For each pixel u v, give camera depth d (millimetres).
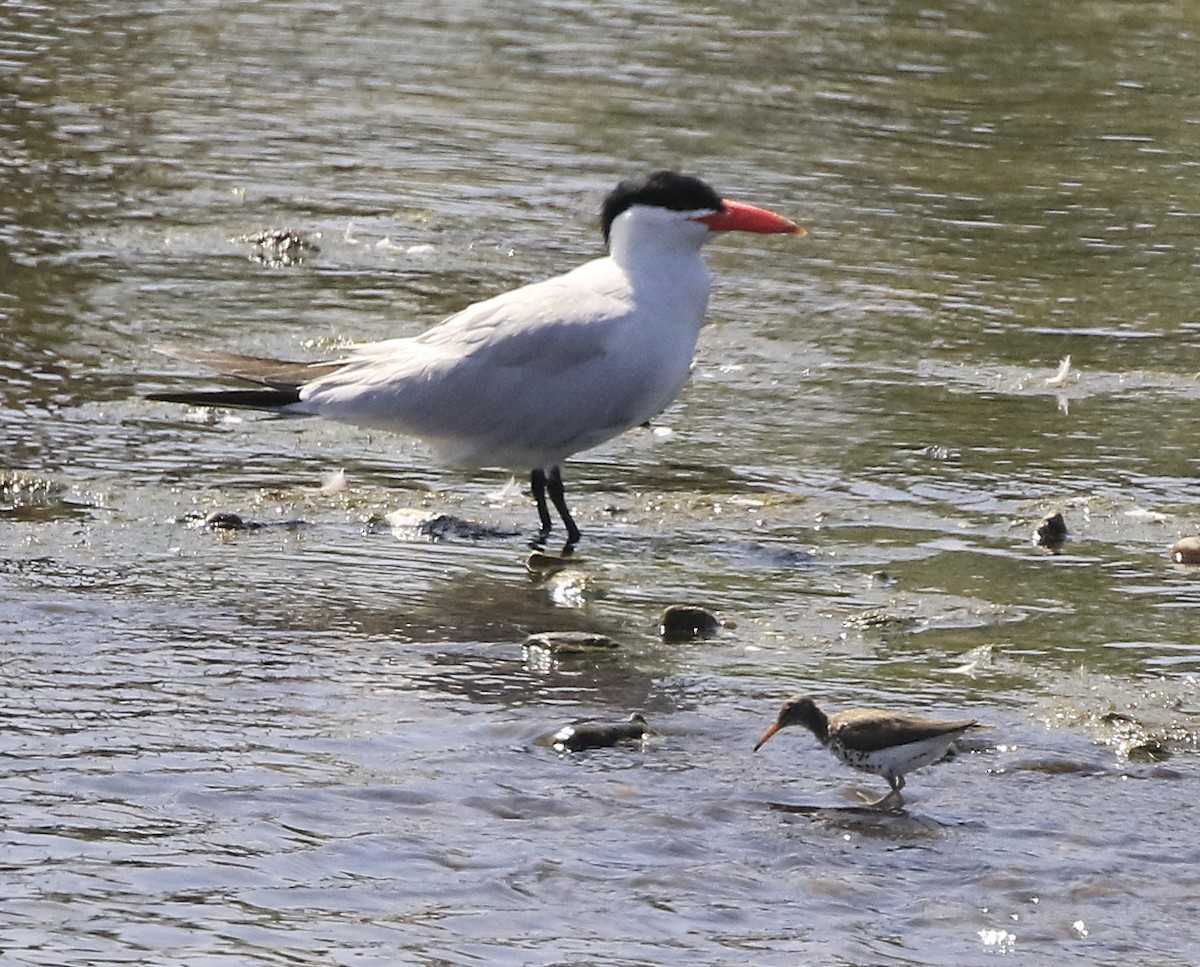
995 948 8039
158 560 12242
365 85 27219
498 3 32750
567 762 9578
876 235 21125
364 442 14898
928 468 14641
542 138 24703
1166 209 22641
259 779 9180
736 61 29234
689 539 13180
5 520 12758
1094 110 27156
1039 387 16641
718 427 15477
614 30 31031
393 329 17594
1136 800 9375
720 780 9469
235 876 8281
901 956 7945
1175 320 18750
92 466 13914
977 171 23875
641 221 13555
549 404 13000
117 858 8367
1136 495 14133
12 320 17219
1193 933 8203
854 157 24281
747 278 19422
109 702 9977
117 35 29484
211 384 15984
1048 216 22156
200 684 10289
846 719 9352
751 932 8094
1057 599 12117
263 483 13844
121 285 18422
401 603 11766
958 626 11648
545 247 20312
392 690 10359
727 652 11148
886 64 29250
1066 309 18938
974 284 19609
